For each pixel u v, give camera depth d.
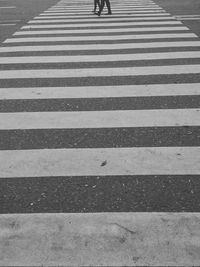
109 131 5.38
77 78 7.33
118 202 3.95
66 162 4.66
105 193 4.09
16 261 3.25
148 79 7.20
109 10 13.41
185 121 5.60
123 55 8.62
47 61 8.37
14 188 4.20
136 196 4.03
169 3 16.03
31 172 4.48
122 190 4.12
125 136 5.23
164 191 4.09
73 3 17.08
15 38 10.39
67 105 6.20
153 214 3.77
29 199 4.03
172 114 5.82
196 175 4.35
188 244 3.39
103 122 5.63
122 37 10.16
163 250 3.33
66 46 9.45
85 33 10.70
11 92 6.77
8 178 4.38
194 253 3.29
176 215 3.74
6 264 3.21
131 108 6.04
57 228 3.62
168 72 7.53
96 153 4.84
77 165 4.59
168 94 6.52
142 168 4.51
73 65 8.05
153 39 9.89
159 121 5.62
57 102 6.32
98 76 7.40
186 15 13.03
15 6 16.34
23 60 8.48
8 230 3.61
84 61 8.28
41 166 4.59
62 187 4.20
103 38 10.10
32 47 9.46
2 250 3.37
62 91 6.74
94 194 4.07
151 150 4.88
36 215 3.80
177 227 3.59
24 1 18.03
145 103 6.21
